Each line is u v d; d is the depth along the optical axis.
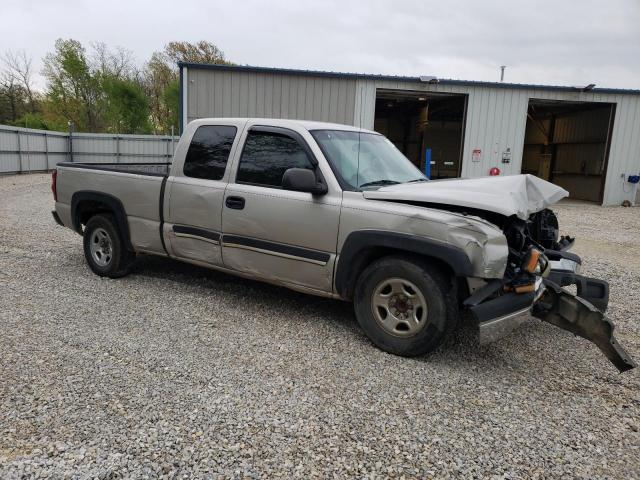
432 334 3.70
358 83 17.56
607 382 3.65
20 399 3.04
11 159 23.69
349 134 4.86
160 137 30.02
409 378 3.54
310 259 4.24
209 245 4.88
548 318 3.89
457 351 4.08
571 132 24.30
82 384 3.25
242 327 4.38
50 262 6.47
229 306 4.93
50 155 27.12
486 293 3.51
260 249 4.52
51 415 2.88
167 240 5.20
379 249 4.01
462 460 2.64
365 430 2.87
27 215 10.83
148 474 2.42
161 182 5.18
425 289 3.69
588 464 2.66
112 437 2.70
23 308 4.65
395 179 4.62
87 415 2.89
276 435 2.78
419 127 24.48
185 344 3.96
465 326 4.70
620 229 12.65
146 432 2.75
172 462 2.51
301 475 2.46
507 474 2.54
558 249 4.80
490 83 18.56
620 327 4.89
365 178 4.38
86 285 5.47
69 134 28.61
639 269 7.68
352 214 4.00
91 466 2.46
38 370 3.42
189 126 5.16
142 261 6.52
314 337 4.21
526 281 3.71
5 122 43.19
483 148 19.08
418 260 3.78
